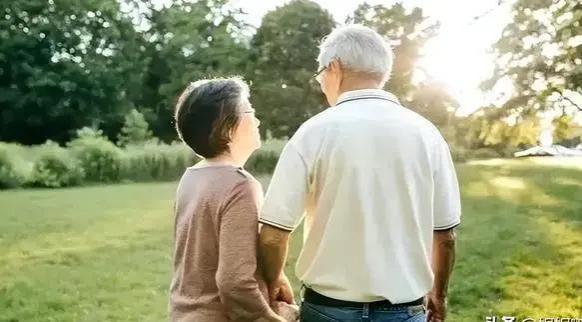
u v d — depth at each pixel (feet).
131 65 78.38
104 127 73.51
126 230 25.26
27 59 72.18
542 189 29.60
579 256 20.95
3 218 27.14
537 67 38.09
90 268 20.20
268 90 70.49
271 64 75.00
